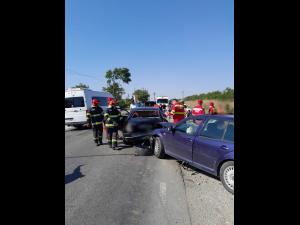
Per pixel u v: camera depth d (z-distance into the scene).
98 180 5.13
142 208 3.77
